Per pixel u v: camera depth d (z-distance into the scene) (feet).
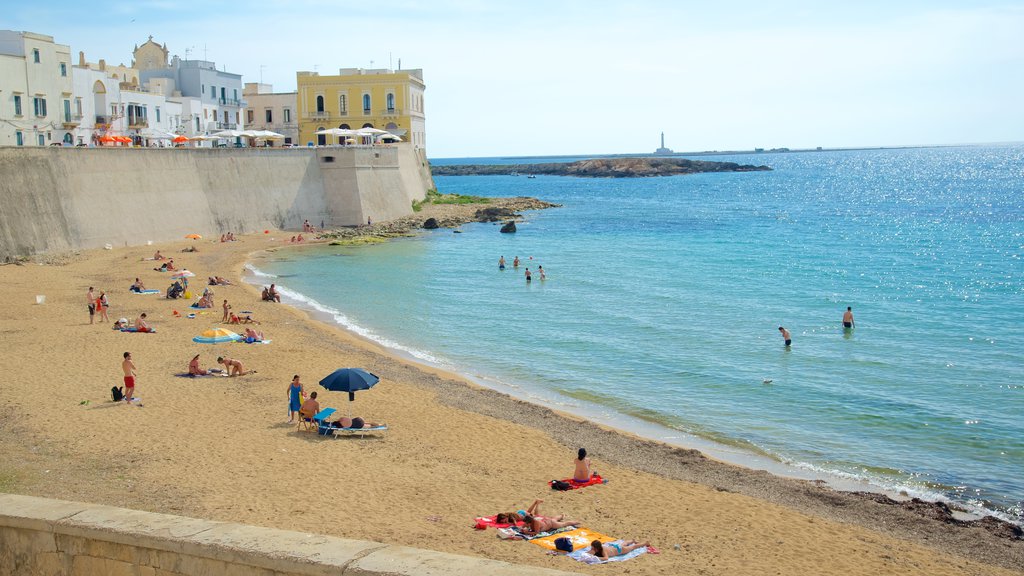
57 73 253.85
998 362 135.85
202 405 101.76
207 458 82.33
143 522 37.68
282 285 209.97
